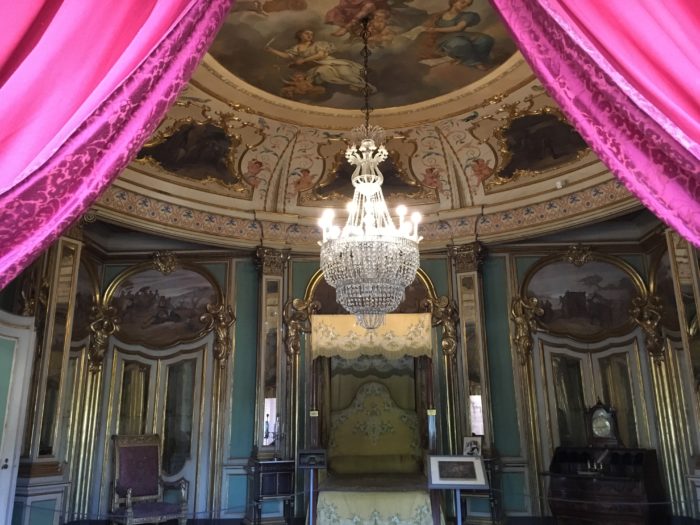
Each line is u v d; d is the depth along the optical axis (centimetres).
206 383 898
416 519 705
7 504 621
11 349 647
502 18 278
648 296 875
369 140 603
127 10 249
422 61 682
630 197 769
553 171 845
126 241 934
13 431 636
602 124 242
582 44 237
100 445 851
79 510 810
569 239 927
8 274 206
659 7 242
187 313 923
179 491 854
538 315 906
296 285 945
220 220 909
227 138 826
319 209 954
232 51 659
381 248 525
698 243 219
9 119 221
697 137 218
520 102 752
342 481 749
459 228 932
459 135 850
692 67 230
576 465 804
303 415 890
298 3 578
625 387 861
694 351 690
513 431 859
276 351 892
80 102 233
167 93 243
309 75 712
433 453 793
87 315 872
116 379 883
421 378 863
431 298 926
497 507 803
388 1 577
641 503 702
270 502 830
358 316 548
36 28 233
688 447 793
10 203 206
